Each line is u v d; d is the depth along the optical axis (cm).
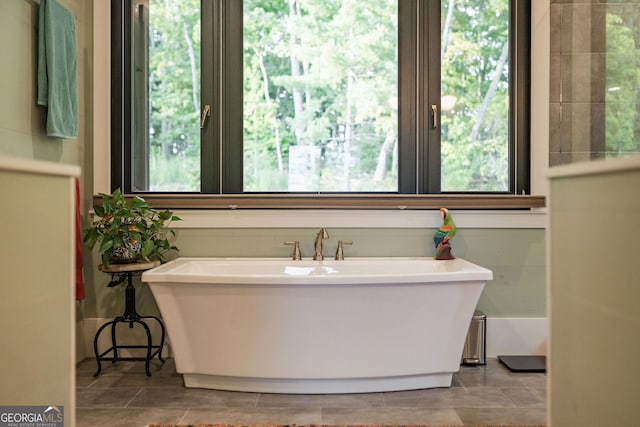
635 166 85
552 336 117
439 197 299
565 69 293
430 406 226
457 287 238
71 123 262
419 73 311
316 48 313
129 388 249
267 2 312
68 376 115
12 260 97
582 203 104
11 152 230
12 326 97
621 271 90
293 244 295
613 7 291
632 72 292
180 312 241
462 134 314
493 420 212
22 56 238
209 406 227
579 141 293
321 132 313
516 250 303
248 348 240
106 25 301
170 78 311
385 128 315
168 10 310
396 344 240
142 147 312
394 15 312
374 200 297
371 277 230
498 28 314
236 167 311
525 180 313
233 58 310
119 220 256
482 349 286
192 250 302
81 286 263
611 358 93
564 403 111
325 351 238
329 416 216
